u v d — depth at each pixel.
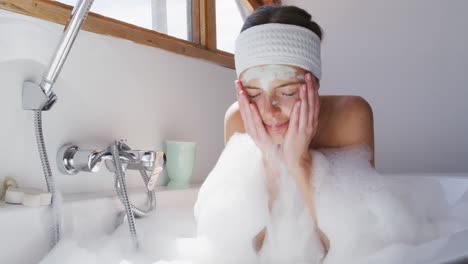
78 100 1.37
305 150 1.01
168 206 1.44
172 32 1.96
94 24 1.42
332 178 1.05
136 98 1.61
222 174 1.16
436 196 1.18
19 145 1.19
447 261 0.59
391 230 1.00
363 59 2.38
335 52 2.46
